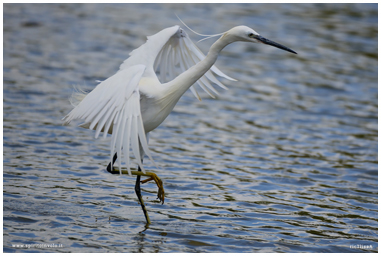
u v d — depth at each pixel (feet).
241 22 93.15
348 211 32.60
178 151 43.34
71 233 27.22
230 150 44.37
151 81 30.22
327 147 46.29
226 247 26.63
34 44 74.84
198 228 29.09
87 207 31.30
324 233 29.09
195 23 90.84
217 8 104.88
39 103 52.21
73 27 86.33
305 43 83.97
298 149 45.52
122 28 87.04
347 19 100.22
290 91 63.87
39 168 37.04
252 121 53.06
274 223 30.32
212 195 34.58
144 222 29.66
